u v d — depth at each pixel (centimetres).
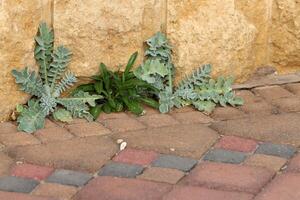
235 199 368
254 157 409
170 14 472
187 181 385
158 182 384
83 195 372
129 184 382
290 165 401
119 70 471
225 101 471
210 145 421
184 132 435
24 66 445
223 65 480
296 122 448
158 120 450
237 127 440
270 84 500
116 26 462
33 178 387
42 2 448
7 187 378
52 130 435
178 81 477
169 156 409
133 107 456
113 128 439
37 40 448
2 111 442
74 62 460
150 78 467
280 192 374
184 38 472
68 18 452
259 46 506
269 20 504
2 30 430
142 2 466
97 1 455
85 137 428
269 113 462
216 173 392
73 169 395
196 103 467
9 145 417
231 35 478
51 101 448
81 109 450
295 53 508
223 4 477
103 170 395
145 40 474
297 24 501
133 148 416
